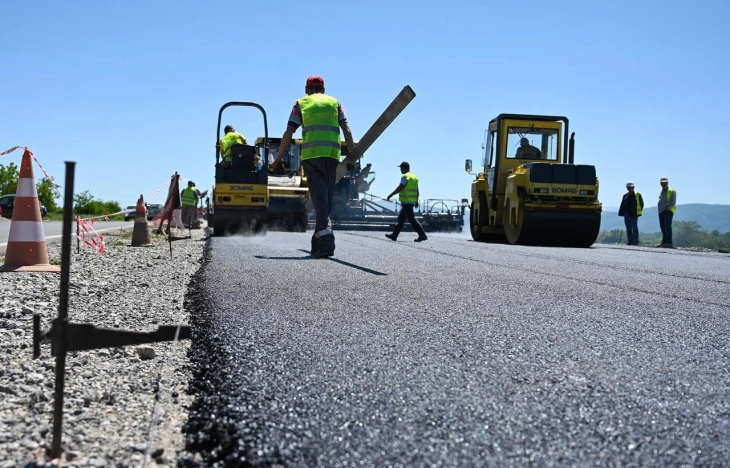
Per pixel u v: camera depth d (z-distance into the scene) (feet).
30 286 20.34
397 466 6.12
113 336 7.23
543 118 52.80
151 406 9.12
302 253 29.86
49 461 7.04
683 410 7.65
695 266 26.99
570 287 18.31
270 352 10.39
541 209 47.65
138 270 26.48
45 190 214.07
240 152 50.06
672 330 12.31
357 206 93.66
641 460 6.23
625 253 36.35
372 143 31.89
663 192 58.90
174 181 42.37
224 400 8.22
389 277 20.08
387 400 7.97
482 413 7.50
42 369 11.10
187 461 6.86
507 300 15.67
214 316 13.47
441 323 12.68
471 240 57.88
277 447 6.63
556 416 7.39
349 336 11.50
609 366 9.59
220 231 50.52
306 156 27.63
